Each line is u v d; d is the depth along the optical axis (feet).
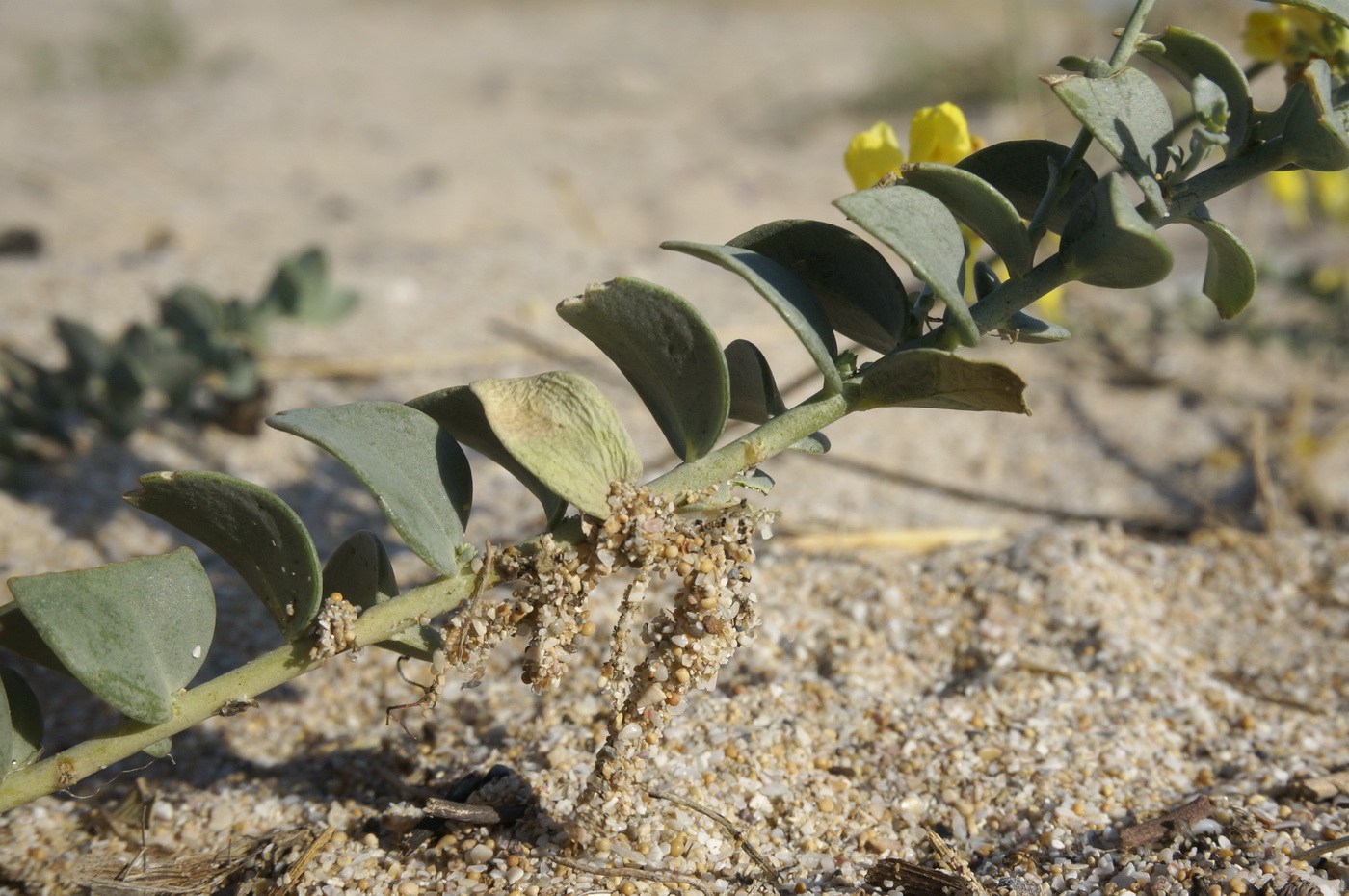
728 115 4.76
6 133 3.76
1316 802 0.80
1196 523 1.24
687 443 0.66
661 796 0.77
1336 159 0.65
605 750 0.70
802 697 0.89
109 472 1.28
